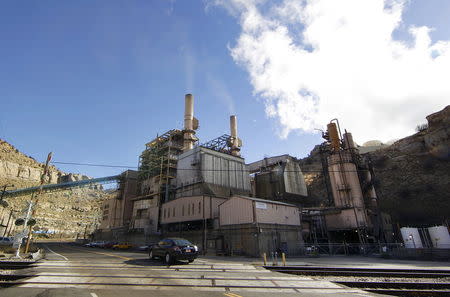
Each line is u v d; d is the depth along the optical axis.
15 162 167.88
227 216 33.19
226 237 32.31
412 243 32.19
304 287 10.20
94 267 15.05
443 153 67.75
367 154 50.28
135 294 8.67
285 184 57.16
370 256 30.56
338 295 8.98
